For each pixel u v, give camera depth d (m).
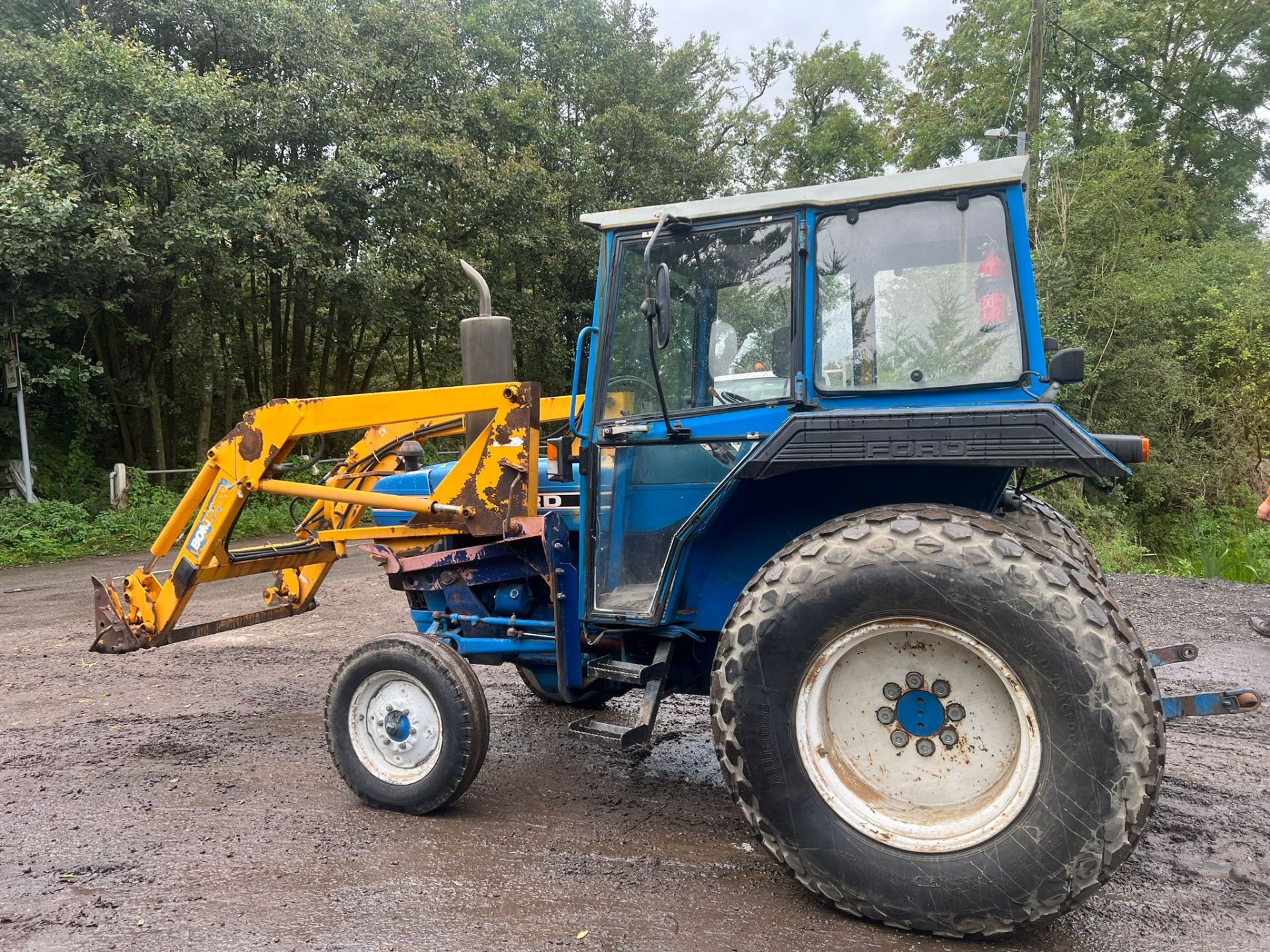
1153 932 2.39
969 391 2.73
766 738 2.51
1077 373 2.57
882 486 2.86
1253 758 3.89
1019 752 2.31
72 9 13.29
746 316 3.01
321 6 14.29
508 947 2.32
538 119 18.48
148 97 11.55
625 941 2.35
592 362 3.28
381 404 3.63
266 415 3.78
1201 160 24.88
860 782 2.52
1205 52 24.84
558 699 4.74
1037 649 2.23
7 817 3.29
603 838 3.09
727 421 2.98
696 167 21.89
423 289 16.59
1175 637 6.36
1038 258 15.72
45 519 11.75
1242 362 16.16
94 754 4.03
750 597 2.59
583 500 3.28
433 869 2.81
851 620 2.44
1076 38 20.39
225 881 2.73
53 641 6.55
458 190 16.12
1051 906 2.22
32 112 11.16
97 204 11.62
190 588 3.96
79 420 14.50
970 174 2.71
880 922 2.42
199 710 4.76
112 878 2.77
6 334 12.00
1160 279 16.55
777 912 2.52
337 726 3.42
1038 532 3.68
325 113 13.86
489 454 3.45
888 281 2.83
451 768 3.18
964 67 23.38
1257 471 16.34
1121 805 2.16
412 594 4.14
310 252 13.54
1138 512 16.12
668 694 3.55
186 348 14.68
